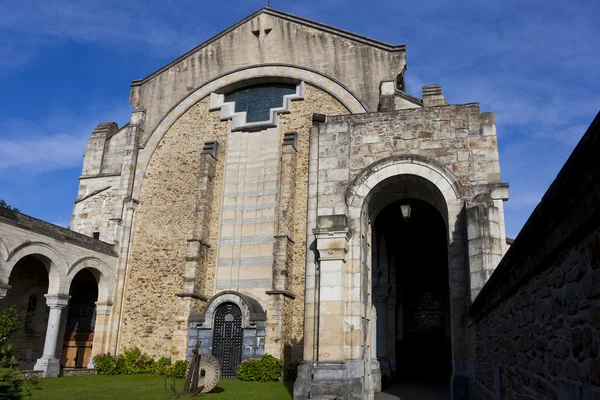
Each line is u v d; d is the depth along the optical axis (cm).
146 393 1300
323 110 2067
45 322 1991
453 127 1080
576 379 293
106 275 2023
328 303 999
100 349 1956
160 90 2344
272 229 1998
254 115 2202
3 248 1526
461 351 941
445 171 1040
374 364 1355
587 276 270
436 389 1402
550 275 348
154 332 1998
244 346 1738
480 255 898
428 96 1916
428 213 1589
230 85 2236
